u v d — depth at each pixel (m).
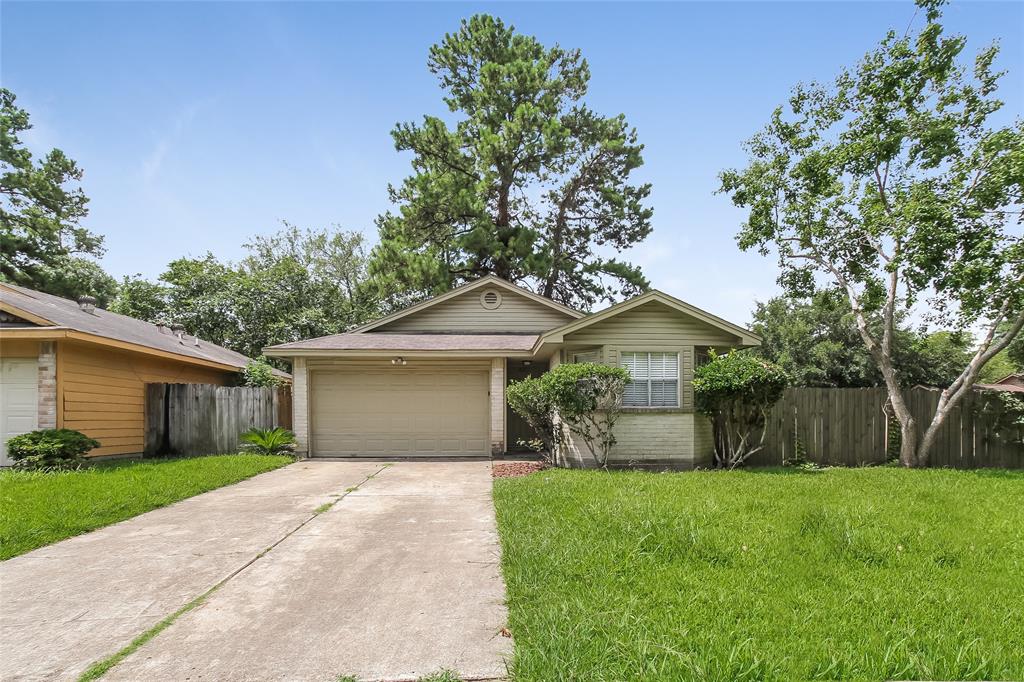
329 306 27.61
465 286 16.88
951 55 12.06
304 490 9.30
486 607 4.31
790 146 13.67
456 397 14.66
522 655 3.40
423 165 24.70
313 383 14.52
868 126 12.98
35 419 11.58
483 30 24.75
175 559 5.55
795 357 26.19
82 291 27.97
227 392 14.73
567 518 6.57
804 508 6.86
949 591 4.39
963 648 3.38
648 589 4.41
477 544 6.01
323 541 6.16
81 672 3.38
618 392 11.17
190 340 19.92
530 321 17.16
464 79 25.50
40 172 27.62
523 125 22.39
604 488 8.31
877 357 12.89
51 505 7.46
